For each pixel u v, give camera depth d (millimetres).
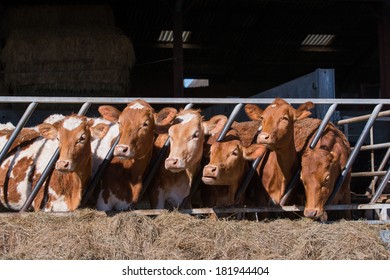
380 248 6297
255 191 7832
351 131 11672
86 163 6844
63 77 14305
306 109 7082
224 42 23156
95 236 6074
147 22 20812
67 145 6539
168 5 17172
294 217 7684
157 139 7492
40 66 14234
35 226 6262
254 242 6219
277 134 6844
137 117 6691
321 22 21906
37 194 7598
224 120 7098
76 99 6887
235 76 26297
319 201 6898
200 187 8055
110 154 7211
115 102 6973
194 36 22625
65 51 14273
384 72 18062
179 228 6258
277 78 26484
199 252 6102
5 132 8344
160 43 22609
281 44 23625
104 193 7262
